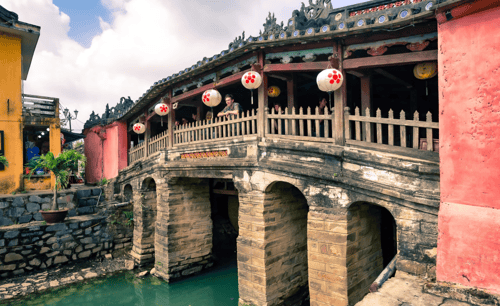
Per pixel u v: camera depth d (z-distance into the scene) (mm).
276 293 7488
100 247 12805
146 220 12156
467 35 4148
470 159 4164
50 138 15250
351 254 6023
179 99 10008
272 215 7414
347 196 5844
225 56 7355
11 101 13938
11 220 12148
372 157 5410
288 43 6430
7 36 14008
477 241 4078
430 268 4773
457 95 4262
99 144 18609
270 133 7301
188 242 10727
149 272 11258
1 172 13492
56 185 12305
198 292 9945
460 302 4066
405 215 5094
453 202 4336
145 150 12789
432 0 4598
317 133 6578
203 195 11164
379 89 9617
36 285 10352
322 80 5676
